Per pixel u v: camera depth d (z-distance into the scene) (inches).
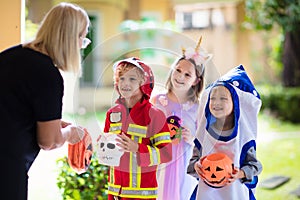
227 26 456.1
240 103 95.6
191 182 100.3
